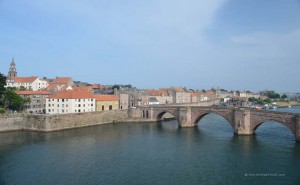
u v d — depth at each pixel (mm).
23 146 92938
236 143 97625
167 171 68562
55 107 146750
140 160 77750
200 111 134750
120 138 108062
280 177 63844
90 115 139875
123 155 82750
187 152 86062
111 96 173625
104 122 147625
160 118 163125
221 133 119125
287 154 82125
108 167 71562
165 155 82812
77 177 64312
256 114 109500
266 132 119625
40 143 97562
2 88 133500
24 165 72688
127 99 190250
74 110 146250
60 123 125250
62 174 66250
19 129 124250
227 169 69812
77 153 84625
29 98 162625
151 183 60969
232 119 119438
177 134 117312
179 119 141250
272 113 103188
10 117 121500
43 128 120312
